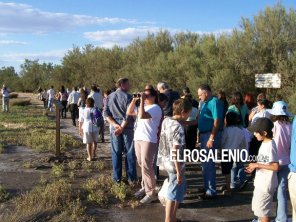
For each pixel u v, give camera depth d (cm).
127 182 562
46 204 458
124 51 2931
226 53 1555
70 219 423
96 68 3039
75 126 1330
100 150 842
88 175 622
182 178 381
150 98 478
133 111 513
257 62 1469
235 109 593
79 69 3303
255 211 366
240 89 1488
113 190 517
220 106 489
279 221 397
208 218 439
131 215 446
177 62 1870
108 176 603
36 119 1507
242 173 543
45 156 770
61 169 640
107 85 2889
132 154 554
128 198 503
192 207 474
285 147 388
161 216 443
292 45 1439
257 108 619
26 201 462
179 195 384
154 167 508
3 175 618
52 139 945
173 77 1847
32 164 685
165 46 2306
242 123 541
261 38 1480
